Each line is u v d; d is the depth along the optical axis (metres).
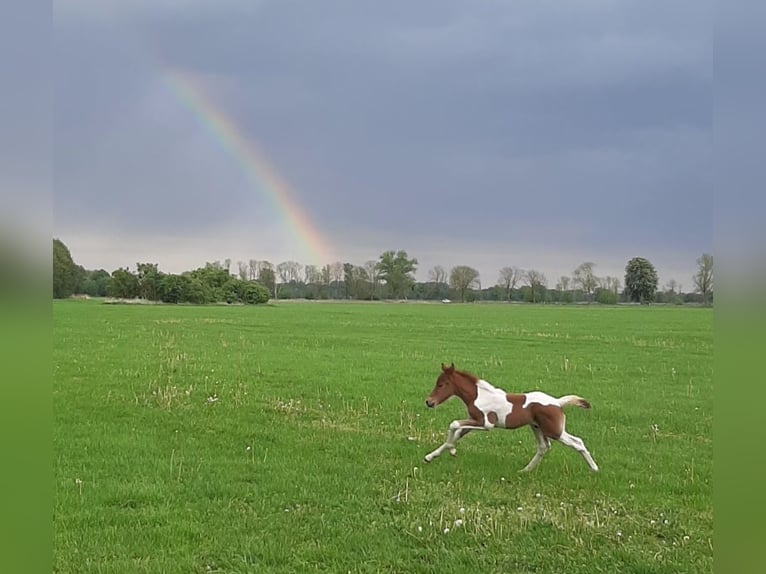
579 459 12.60
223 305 94.62
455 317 68.75
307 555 8.00
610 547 8.30
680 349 34.12
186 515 9.21
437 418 16.27
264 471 11.41
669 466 12.23
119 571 7.43
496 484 10.88
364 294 147.75
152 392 18.19
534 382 22.64
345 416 16.20
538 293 145.88
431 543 8.36
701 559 7.86
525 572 7.63
